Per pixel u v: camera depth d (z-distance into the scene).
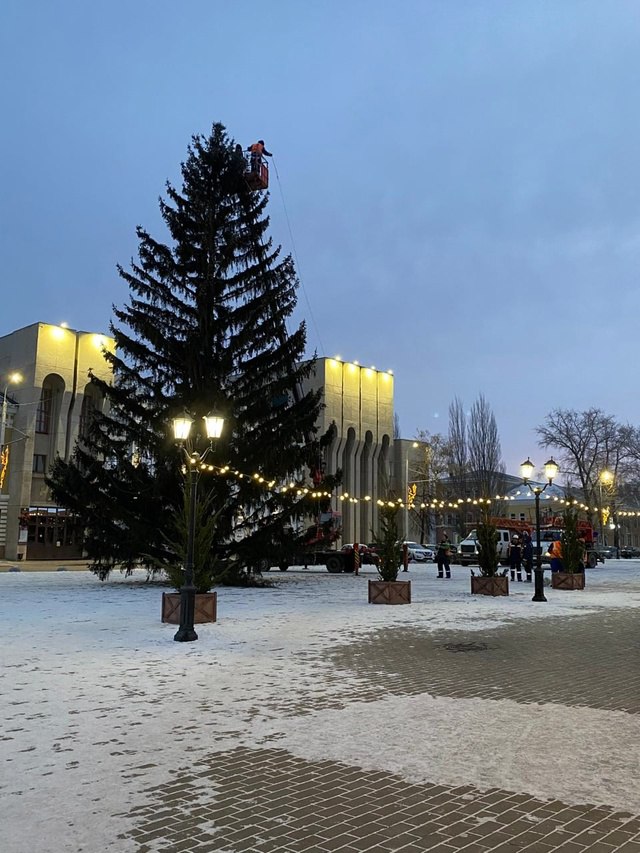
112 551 23.78
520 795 4.77
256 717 6.80
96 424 24.31
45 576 28.98
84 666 9.32
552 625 14.02
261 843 4.02
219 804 4.61
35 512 48.19
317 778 5.10
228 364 25.56
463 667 9.45
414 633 12.72
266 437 24.86
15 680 8.41
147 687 8.11
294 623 14.01
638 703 7.43
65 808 4.52
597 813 4.46
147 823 4.29
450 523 73.75
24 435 48.44
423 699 7.56
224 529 24.58
